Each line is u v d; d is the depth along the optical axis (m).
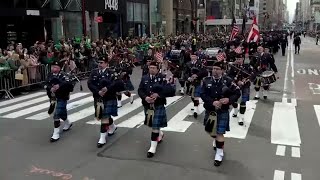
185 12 55.25
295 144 8.25
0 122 10.23
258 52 13.64
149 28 40.72
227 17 84.25
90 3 28.61
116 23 33.38
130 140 8.55
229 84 7.17
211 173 6.72
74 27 27.02
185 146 8.14
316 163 7.16
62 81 8.52
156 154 7.64
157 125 7.54
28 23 23.22
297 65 26.03
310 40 80.31
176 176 6.59
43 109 11.79
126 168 6.95
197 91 10.44
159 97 7.52
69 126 9.37
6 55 14.67
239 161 7.27
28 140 8.62
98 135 8.94
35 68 15.16
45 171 6.83
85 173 6.73
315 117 10.69
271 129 9.43
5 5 21.95
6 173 6.77
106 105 8.18
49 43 18.16
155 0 42.94
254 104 12.48
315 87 16.33
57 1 25.14
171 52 17.53
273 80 13.21
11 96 13.83
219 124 7.11
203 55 12.45
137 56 23.33
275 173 6.70
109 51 18.80
